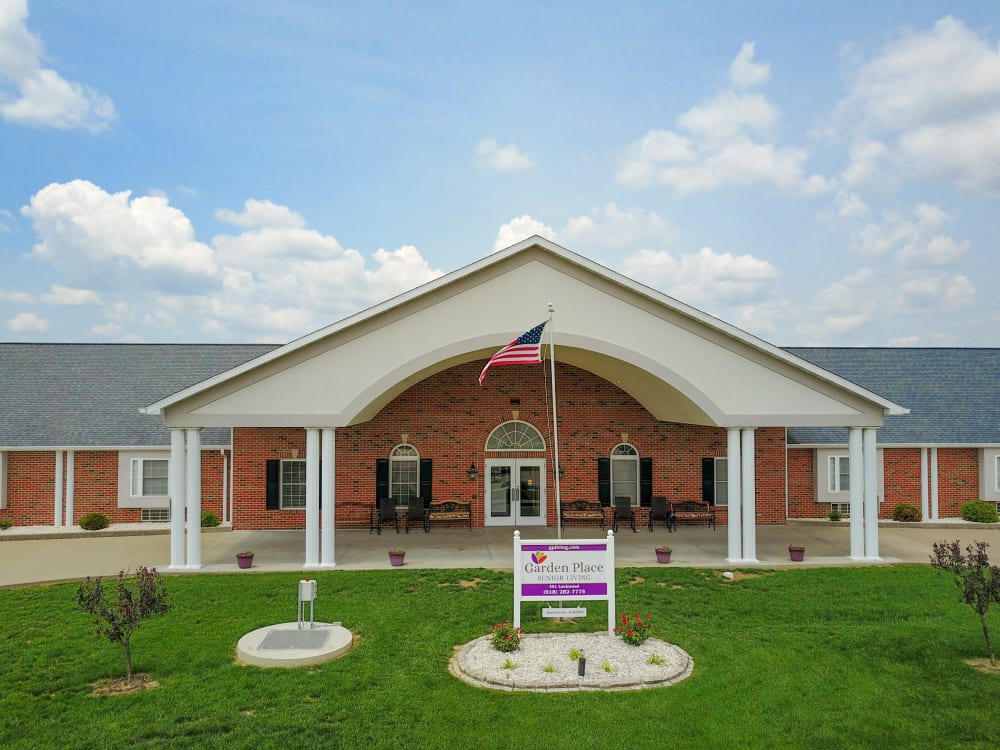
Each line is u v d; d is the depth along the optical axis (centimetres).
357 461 2428
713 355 1912
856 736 952
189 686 1090
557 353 2177
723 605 1510
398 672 1144
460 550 2067
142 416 2538
